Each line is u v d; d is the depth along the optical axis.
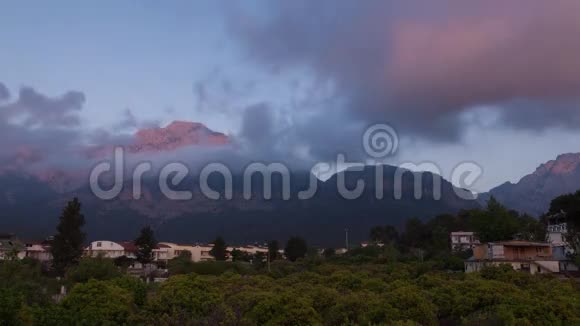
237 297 24.53
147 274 67.44
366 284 33.16
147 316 21.16
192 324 19.08
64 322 16.30
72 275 47.81
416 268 51.69
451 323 24.86
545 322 20.64
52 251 72.38
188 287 23.36
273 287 31.19
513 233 78.75
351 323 21.39
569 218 78.25
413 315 22.34
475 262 57.53
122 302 21.95
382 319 22.05
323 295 25.56
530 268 54.00
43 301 23.83
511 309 21.61
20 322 14.73
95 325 18.30
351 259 73.00
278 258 97.69
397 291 23.75
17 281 28.70
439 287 28.20
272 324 21.17
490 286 25.83
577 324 20.53
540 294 26.89
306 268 64.06
